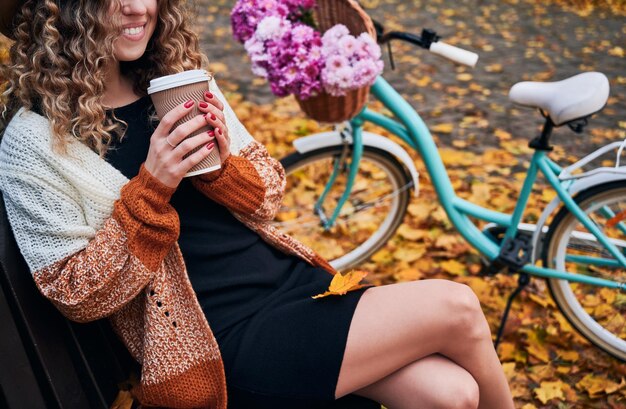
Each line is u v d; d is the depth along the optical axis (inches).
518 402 89.8
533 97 86.1
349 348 60.2
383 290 64.6
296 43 81.7
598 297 102.0
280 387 60.7
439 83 192.7
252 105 173.6
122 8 59.0
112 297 56.9
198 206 65.1
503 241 96.5
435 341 61.4
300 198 123.6
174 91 53.9
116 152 62.1
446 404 58.7
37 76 57.4
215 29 240.5
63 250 56.7
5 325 52.4
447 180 98.2
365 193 119.9
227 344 62.4
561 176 89.7
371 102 181.3
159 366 59.5
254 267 66.4
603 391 91.0
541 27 248.7
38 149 56.7
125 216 56.1
